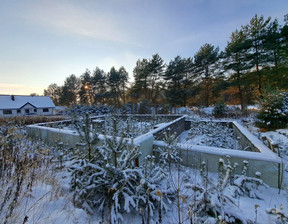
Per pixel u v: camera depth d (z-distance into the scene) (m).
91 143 2.14
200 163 2.84
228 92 19.02
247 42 12.13
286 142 3.87
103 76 26.48
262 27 11.79
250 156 2.37
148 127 5.86
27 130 5.79
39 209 1.55
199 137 5.02
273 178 2.18
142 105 14.88
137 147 2.26
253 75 13.23
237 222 1.37
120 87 25.19
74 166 1.81
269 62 11.98
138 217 1.58
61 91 38.78
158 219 1.55
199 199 1.56
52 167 2.64
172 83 20.14
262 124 5.61
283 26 10.40
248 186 2.03
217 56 16.53
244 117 9.77
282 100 5.42
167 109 14.63
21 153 2.47
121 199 1.69
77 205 1.69
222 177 2.02
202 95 19.42
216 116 10.96
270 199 1.89
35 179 2.09
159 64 20.28
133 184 1.81
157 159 3.34
